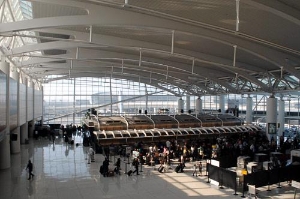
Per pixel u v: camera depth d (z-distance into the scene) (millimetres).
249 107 45000
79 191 16750
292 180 17078
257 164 20172
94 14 17156
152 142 31703
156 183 18484
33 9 20500
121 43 25188
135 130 32281
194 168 22688
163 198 15555
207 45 25594
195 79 45812
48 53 36156
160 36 23766
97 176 20141
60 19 17000
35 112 42438
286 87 31781
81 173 20922
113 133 30938
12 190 16828
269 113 33281
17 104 27016
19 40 31578
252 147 25422
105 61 38562
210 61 29219
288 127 46594
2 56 22766
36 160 25344
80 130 46938
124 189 17188
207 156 26078
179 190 16984
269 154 24281
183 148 26531
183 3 16031
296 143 28000
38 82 48688
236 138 32750
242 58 29375
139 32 22781
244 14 16766
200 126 37969
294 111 45656
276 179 17078
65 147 32562
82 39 24062
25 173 20766
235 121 40719
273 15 16438
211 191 16781
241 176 17844
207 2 15273
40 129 42094
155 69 39156
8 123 21656
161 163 21984
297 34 19719
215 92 46812
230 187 16703
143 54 32062
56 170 21750
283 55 24234
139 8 12836
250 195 15805
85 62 38875
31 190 16844
